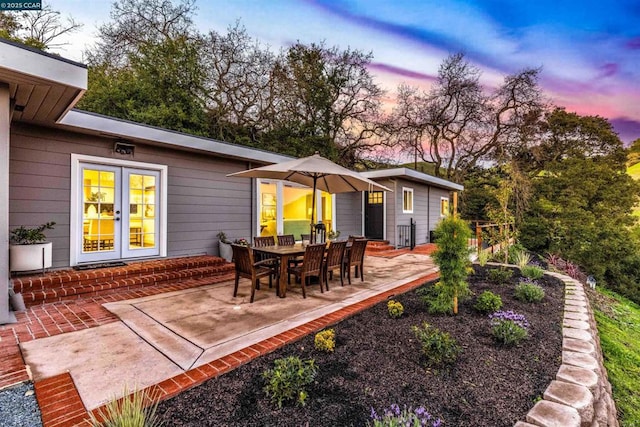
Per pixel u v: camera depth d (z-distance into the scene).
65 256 5.13
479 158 19.50
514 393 2.14
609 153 16.91
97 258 5.61
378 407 1.99
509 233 7.50
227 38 13.70
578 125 17.00
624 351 4.56
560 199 14.77
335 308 3.99
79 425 1.80
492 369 2.46
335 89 15.88
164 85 12.31
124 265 5.50
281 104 15.22
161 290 4.96
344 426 1.81
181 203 6.66
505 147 18.20
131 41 12.46
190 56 12.70
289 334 3.10
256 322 3.51
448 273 3.72
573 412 1.91
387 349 2.78
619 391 3.48
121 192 5.90
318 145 15.75
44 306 4.09
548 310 3.95
